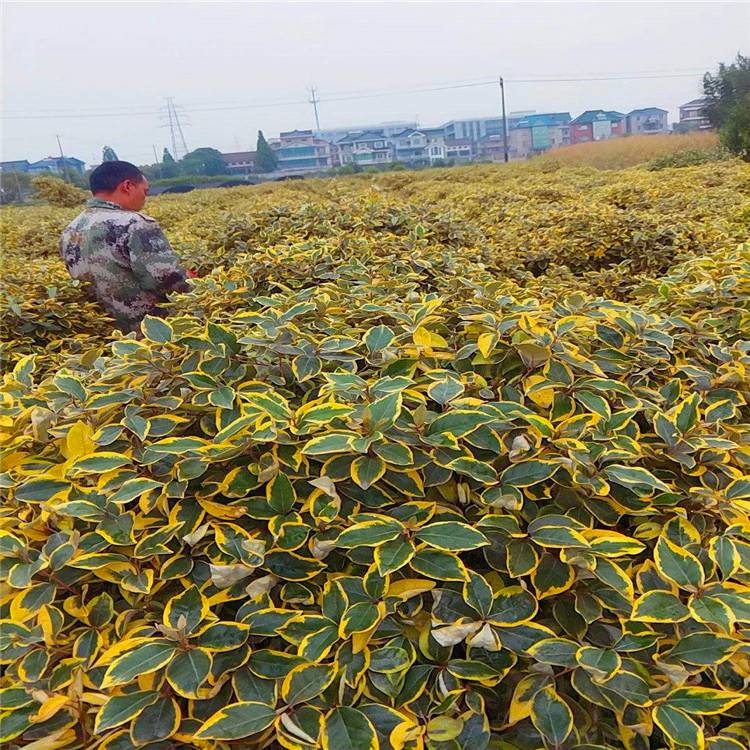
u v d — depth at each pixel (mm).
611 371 1528
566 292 2543
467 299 2244
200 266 4000
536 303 1843
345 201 5277
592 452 1189
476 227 4602
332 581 1013
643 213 4789
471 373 1460
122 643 899
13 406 1464
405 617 996
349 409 1162
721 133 18750
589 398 1355
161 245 3213
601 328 1696
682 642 938
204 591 1033
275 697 865
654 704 875
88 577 1073
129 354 1511
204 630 923
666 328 1808
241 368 1481
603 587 1040
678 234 4113
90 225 3160
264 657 926
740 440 1412
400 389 1223
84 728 872
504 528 1048
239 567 993
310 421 1134
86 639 973
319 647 913
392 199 5426
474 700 902
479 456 1228
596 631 1004
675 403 1506
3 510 1194
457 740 854
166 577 1043
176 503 1143
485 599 966
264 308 2338
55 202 16172
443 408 1299
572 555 1016
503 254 3873
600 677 866
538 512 1145
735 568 1006
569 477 1172
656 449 1320
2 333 2900
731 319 1963
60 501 1111
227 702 919
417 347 1531
